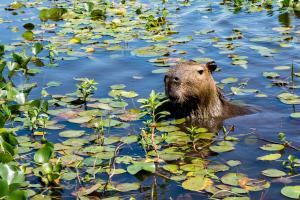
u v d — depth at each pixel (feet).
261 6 40.70
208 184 16.81
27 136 20.62
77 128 21.25
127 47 31.42
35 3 44.78
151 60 28.99
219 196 16.10
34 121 20.99
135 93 24.66
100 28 35.88
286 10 39.24
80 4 43.86
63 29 35.83
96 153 19.06
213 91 23.58
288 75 26.68
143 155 19.03
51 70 28.04
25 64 27.91
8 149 18.24
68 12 40.22
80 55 30.14
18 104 23.00
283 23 35.83
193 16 38.29
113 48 31.24
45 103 22.02
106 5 43.11
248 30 34.37
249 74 27.02
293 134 20.68
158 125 21.97
